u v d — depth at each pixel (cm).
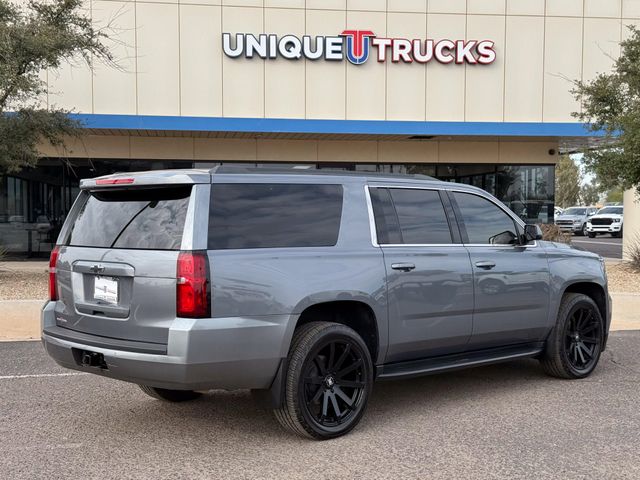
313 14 1741
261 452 463
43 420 538
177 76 1702
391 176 561
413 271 535
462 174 1908
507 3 1806
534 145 1911
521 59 1820
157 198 466
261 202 474
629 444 477
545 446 473
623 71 1407
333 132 1703
